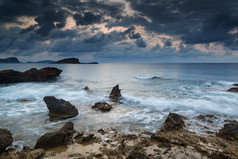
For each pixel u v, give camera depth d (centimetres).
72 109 1128
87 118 1071
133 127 904
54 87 2477
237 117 1091
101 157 559
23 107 1339
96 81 3356
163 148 611
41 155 573
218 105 1414
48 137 657
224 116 1114
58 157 565
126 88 2414
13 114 1146
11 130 857
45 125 940
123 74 5359
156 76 4525
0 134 625
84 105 1419
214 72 5838
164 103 1498
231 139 713
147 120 1034
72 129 805
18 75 2948
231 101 1546
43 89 2284
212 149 615
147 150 597
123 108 1335
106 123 973
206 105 1420
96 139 717
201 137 730
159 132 779
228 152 584
